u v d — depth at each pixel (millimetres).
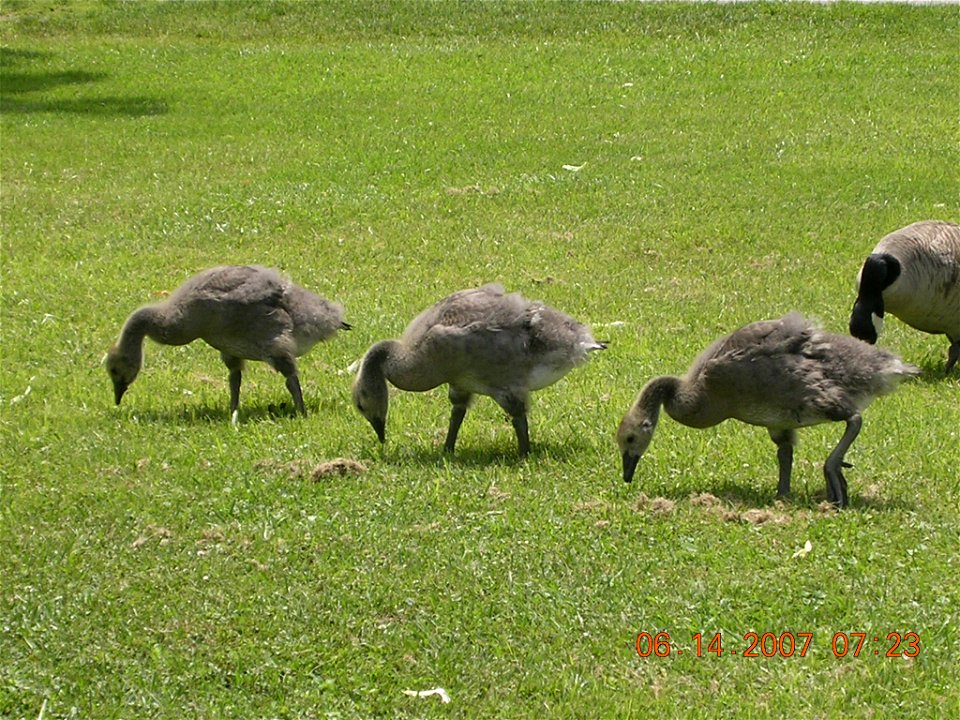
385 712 6996
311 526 8891
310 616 7785
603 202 18344
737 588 7922
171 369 12516
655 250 16344
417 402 11328
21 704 7098
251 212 18156
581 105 24188
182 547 8672
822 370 8883
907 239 12242
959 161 20094
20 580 8250
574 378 11891
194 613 7855
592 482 9594
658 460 9906
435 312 10148
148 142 22500
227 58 28594
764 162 20219
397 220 17688
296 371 11141
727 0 30453
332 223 17656
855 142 21203
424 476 9711
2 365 12672
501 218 17688
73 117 24344
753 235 16766
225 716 6965
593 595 7906
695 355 12461
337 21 30719
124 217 18125
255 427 10836
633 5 30438
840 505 8945
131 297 14805
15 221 17922
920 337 13523
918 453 10023
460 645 7488
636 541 8562
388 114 23969
